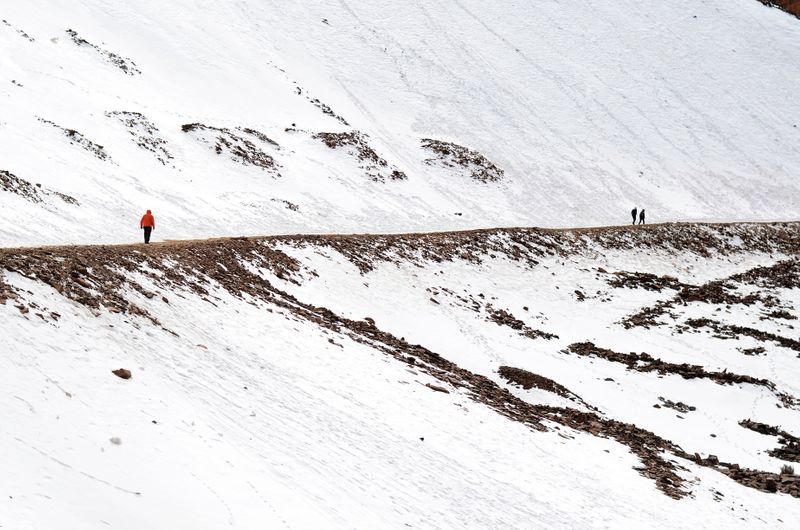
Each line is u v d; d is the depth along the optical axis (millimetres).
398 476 21578
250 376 24391
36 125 62000
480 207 91875
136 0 117938
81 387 16453
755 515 29062
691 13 167750
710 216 106000
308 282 47219
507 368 45219
